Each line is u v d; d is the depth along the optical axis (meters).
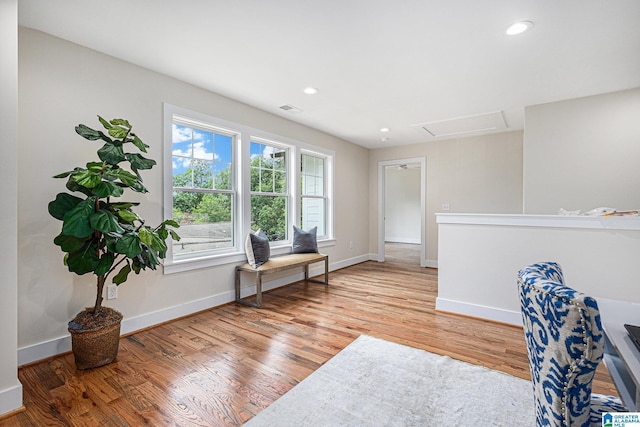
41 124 2.13
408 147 5.89
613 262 2.40
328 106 3.70
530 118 3.64
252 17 1.98
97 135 2.01
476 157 5.22
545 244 2.64
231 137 3.56
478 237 2.95
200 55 2.48
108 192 1.84
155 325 2.76
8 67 1.61
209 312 3.14
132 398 1.72
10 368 1.61
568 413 0.74
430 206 5.65
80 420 1.54
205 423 1.52
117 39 2.24
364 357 2.19
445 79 2.93
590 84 3.04
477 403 1.67
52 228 2.18
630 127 3.16
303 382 1.88
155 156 2.76
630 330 0.96
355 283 4.41
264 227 4.02
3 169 1.60
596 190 3.31
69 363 2.10
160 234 2.28
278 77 2.89
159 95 2.79
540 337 0.80
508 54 2.46
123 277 2.13
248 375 1.96
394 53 2.45
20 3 1.81
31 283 2.09
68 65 2.26
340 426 1.50
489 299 2.89
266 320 2.92
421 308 3.28
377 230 6.27
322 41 2.27
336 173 5.33
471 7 1.87
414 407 1.64
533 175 3.62
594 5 1.84
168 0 1.81
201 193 3.24
